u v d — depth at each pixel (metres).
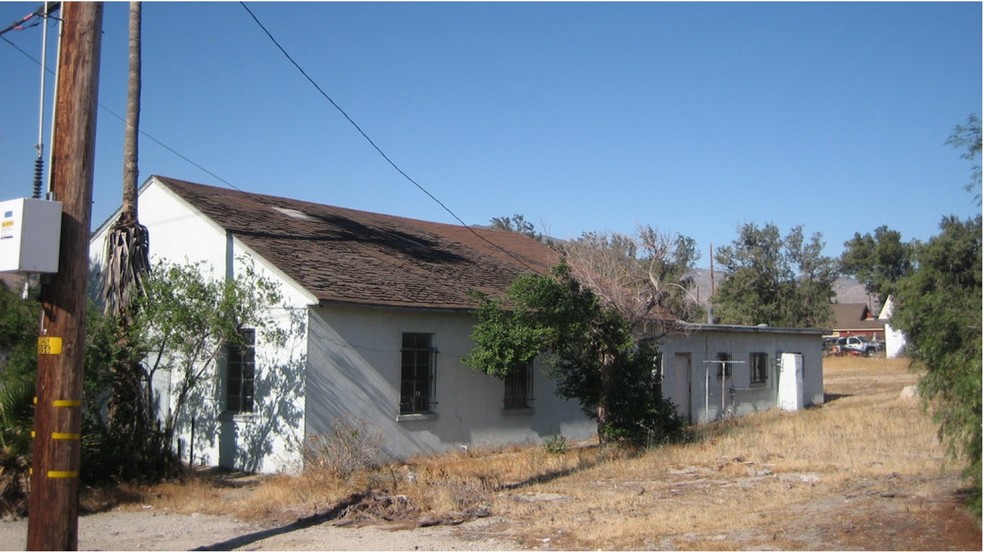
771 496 11.11
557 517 10.19
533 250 26.94
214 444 15.67
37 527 7.33
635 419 16.92
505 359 16.05
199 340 13.95
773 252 57.53
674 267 34.88
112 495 12.02
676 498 11.35
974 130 9.86
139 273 13.61
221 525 10.35
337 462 12.88
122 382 13.38
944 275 10.02
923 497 10.33
